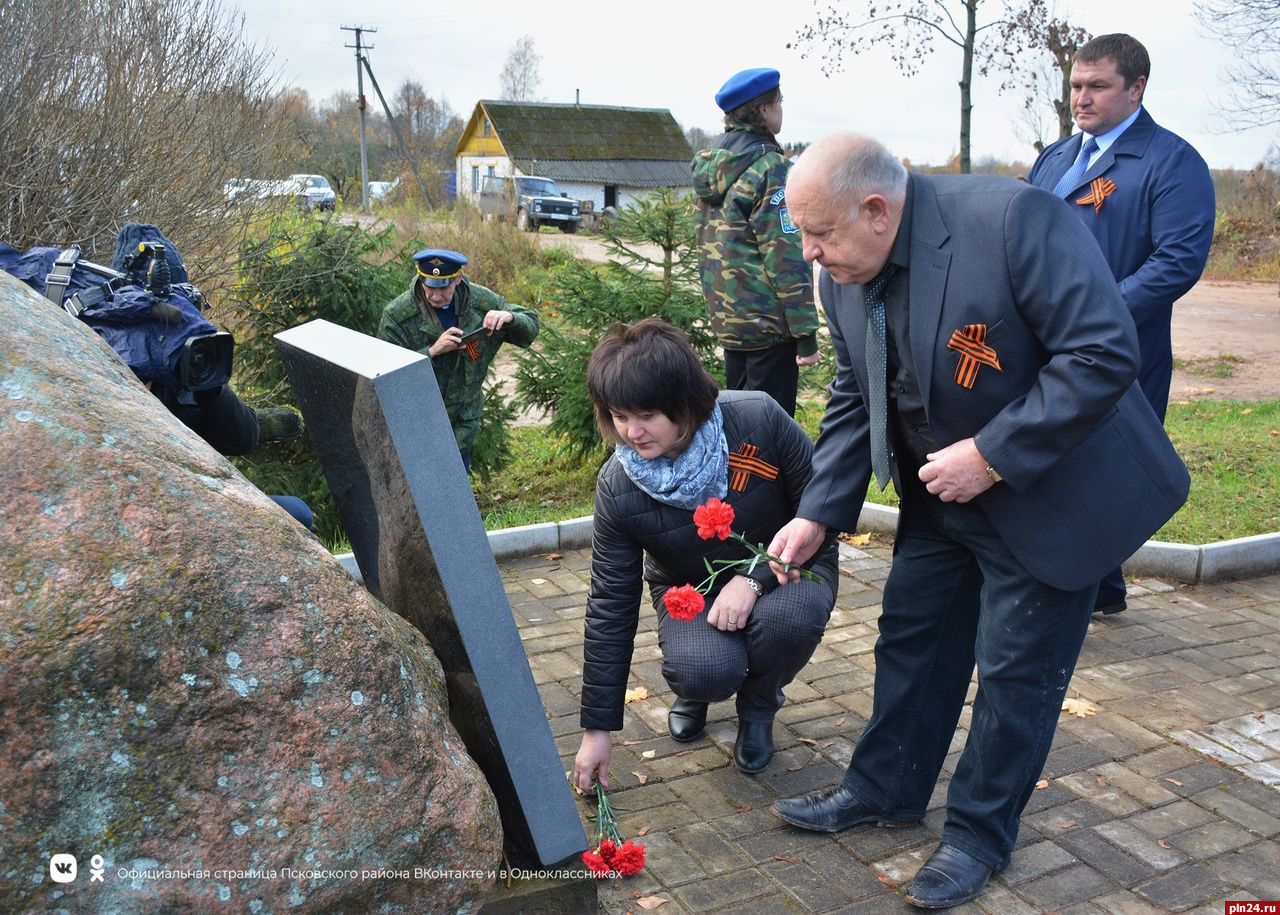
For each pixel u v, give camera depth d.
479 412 5.62
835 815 2.95
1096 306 2.22
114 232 6.41
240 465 6.58
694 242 7.24
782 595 3.05
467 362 5.44
